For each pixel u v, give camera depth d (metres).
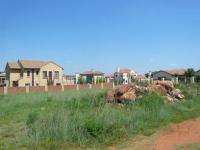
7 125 15.99
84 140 11.46
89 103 19.48
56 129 11.88
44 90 50.59
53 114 14.13
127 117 14.27
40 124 12.96
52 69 75.88
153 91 20.67
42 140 11.38
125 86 20.36
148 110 16.73
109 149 10.84
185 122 15.59
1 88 47.34
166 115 16.36
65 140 11.39
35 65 74.00
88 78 95.06
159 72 81.56
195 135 12.77
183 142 11.59
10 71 72.50
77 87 54.56
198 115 17.48
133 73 88.06
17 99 29.42
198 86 32.25
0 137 12.91
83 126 12.17
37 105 24.44
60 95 31.44
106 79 82.56
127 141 11.80
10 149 10.80
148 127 14.02
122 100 19.30
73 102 20.61
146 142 11.69
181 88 26.14
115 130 12.46
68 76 87.88
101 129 12.09
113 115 14.08
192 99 23.38
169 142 11.67
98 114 14.21
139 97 19.33
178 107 19.16
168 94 22.69
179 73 81.38
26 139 11.57
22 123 15.93
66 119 13.02
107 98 20.08
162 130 13.69
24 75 72.81
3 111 21.02
